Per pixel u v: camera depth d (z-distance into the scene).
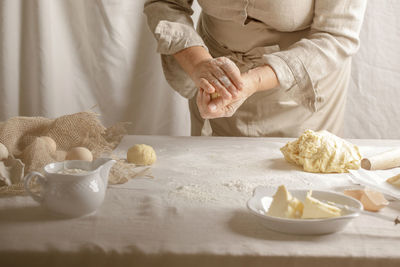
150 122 2.55
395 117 2.57
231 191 1.15
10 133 1.38
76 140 1.42
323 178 1.26
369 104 2.57
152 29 1.79
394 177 1.19
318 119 1.96
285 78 1.54
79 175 0.96
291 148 1.37
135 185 1.18
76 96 2.46
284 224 0.89
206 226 0.95
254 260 0.84
